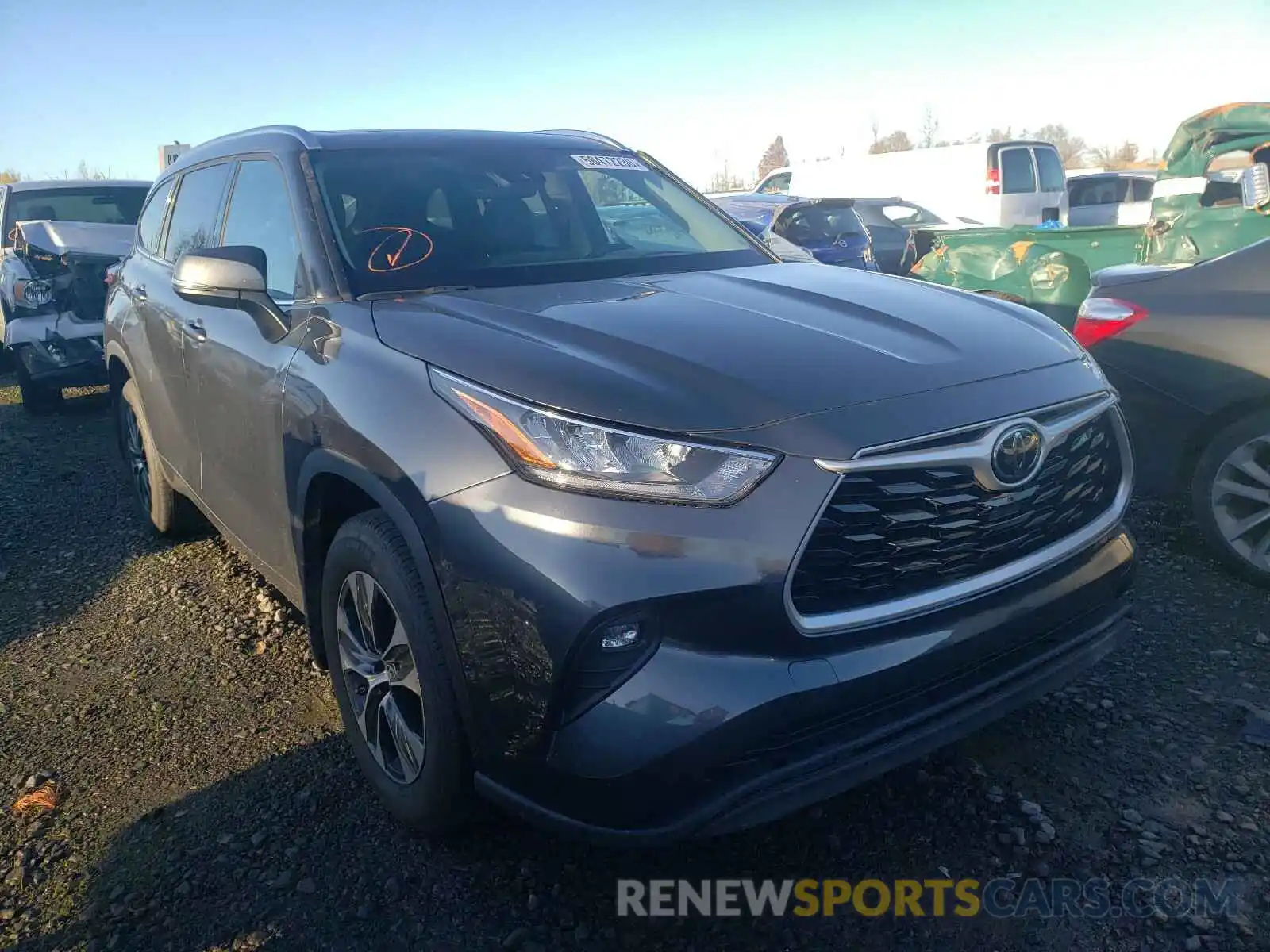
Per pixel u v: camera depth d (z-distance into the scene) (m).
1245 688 3.25
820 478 2.10
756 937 2.33
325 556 2.93
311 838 2.72
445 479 2.26
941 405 2.28
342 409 2.60
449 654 2.29
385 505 2.41
